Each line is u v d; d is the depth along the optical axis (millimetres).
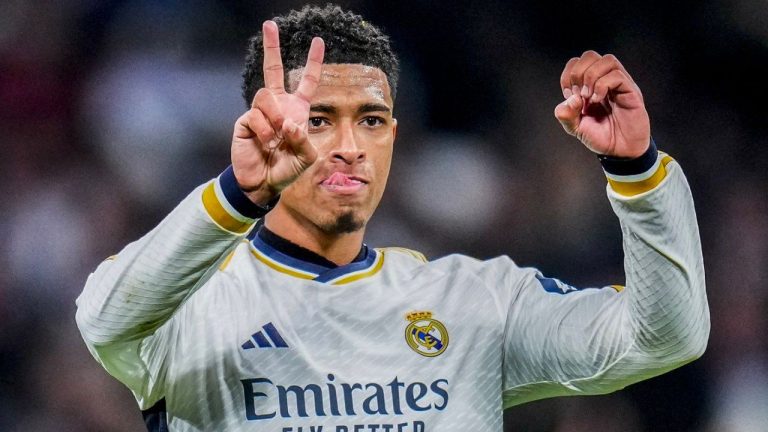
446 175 26500
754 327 25594
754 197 28016
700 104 28984
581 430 21609
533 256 26125
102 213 24891
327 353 9453
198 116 26016
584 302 9602
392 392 9406
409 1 28359
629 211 8555
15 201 24828
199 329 9383
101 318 8344
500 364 9883
